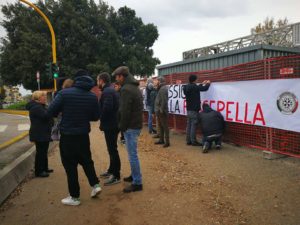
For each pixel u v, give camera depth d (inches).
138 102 188.5
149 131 434.0
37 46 1263.5
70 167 173.2
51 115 170.2
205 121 291.6
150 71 1638.8
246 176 211.3
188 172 228.4
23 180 224.5
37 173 231.8
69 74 1300.4
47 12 1358.3
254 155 268.8
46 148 233.0
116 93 208.8
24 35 1259.8
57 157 302.5
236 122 291.0
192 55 671.8
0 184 185.9
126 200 178.9
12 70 1429.6
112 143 210.4
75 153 172.4
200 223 146.3
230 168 232.2
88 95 173.8
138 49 1599.4
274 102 244.7
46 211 167.3
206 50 632.4
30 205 176.4
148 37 1685.5
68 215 161.3
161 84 321.4
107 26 1449.3
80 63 1417.3
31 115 222.7
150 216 156.4
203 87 315.0
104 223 151.1
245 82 274.8
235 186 193.5
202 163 250.7
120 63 1547.7
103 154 309.6
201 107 341.4
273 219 146.6
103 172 242.2
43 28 1341.0
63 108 168.9
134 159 191.3
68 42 1358.3
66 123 169.3
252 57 372.8
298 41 498.3
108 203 175.8
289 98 230.4
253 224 142.8
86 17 1417.3
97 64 1344.7
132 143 189.9
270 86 247.4
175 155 283.9
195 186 197.2
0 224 152.3
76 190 174.6
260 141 269.9
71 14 1338.6
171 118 433.4
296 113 225.5
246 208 160.2
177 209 163.3
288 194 175.5
